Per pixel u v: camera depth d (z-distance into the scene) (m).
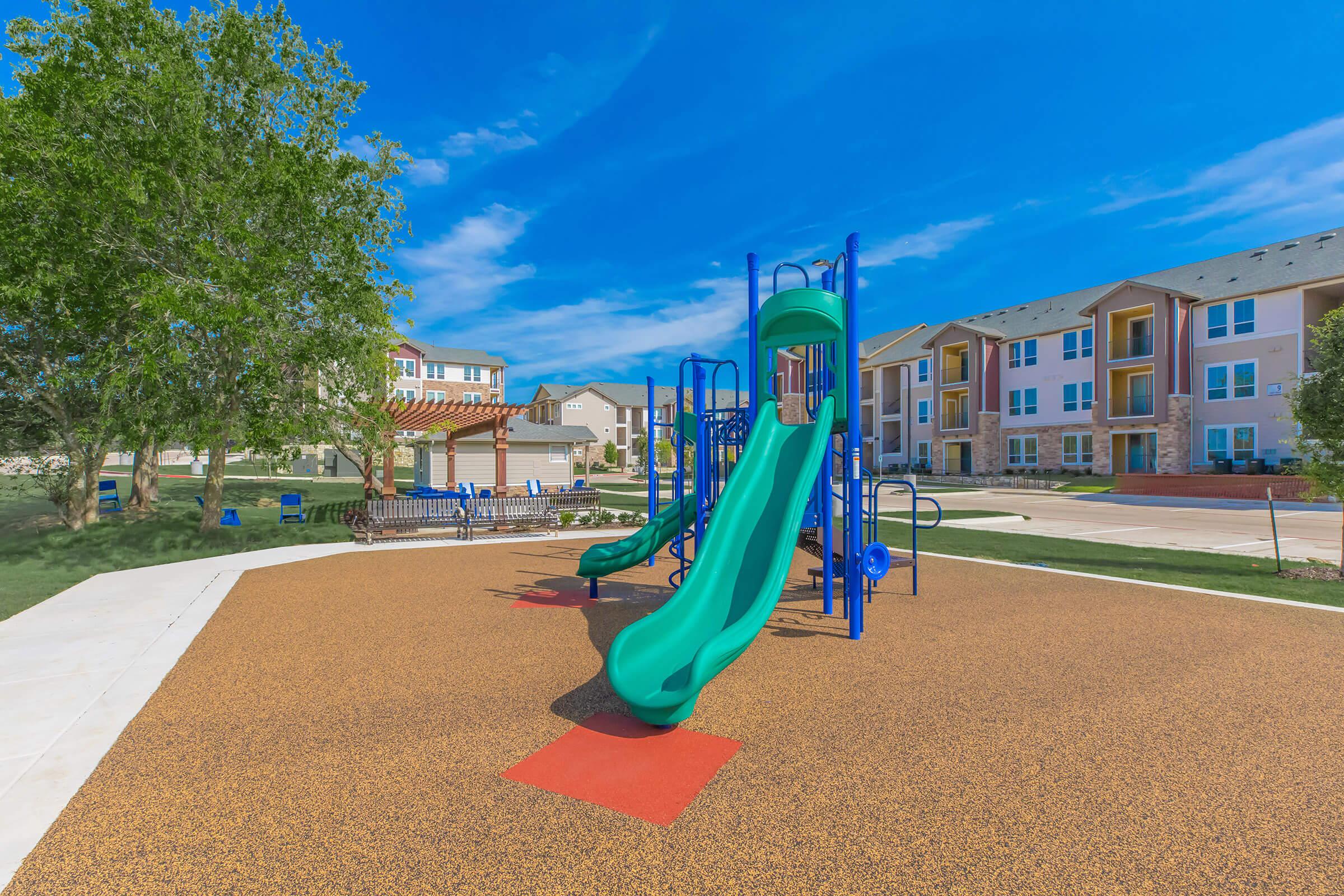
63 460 15.65
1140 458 33.72
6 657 6.26
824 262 8.43
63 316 13.15
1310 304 27.31
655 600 8.91
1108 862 3.03
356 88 15.67
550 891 2.82
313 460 50.47
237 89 14.59
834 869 2.98
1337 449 9.81
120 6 12.79
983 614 7.98
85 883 2.88
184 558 12.53
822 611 8.29
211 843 3.20
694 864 3.02
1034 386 38.88
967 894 2.80
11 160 11.49
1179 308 30.72
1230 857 3.07
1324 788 3.74
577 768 4.00
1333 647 6.56
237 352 13.29
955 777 3.88
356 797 3.64
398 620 7.78
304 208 13.53
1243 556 12.49
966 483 38.47
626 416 79.00
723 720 4.76
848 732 4.54
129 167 12.45
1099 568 11.19
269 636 7.04
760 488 7.00
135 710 4.94
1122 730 4.56
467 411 18.47
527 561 12.45
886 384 49.72
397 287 16.16
